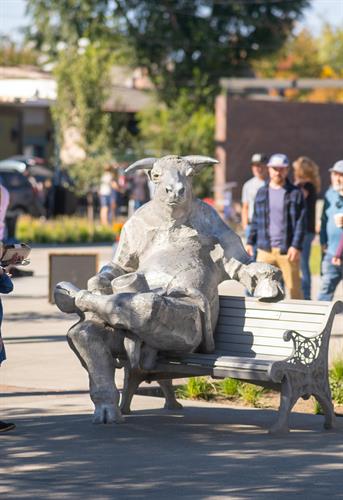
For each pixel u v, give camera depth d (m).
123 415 12.66
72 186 55.03
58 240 44.84
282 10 74.06
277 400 14.32
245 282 12.27
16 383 14.65
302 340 11.66
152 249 12.30
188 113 64.06
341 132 58.84
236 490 9.28
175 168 12.16
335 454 10.70
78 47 58.12
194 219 12.34
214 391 14.60
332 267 19.12
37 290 26.39
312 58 91.56
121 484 9.47
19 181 51.38
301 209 18.59
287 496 9.09
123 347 11.92
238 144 56.25
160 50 71.81
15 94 28.70
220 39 73.50
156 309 11.26
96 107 54.72
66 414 12.61
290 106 57.41
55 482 9.53
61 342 18.31
